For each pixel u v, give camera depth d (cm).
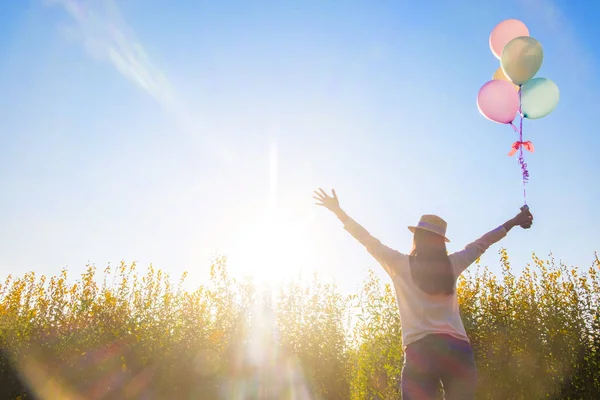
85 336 902
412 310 290
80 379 857
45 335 918
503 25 554
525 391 811
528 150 482
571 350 829
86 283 970
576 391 802
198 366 856
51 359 886
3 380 868
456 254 308
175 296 939
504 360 837
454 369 273
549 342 837
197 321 911
